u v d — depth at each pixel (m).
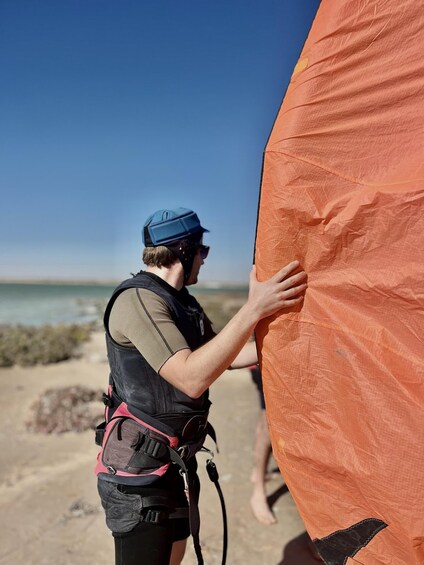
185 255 2.22
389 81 2.04
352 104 2.07
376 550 1.96
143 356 2.04
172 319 2.12
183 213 2.25
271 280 2.06
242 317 2.01
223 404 7.26
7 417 6.89
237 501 4.18
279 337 2.12
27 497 4.49
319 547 2.13
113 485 2.09
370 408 1.92
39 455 5.52
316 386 2.06
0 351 11.25
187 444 2.14
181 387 1.98
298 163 2.08
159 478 2.08
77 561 3.49
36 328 16.09
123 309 2.10
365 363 1.95
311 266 2.08
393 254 1.95
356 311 2.00
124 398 2.18
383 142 2.03
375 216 1.97
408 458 1.83
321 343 2.05
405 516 1.83
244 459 5.04
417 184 1.93
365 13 2.05
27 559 3.52
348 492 2.00
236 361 2.66
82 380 9.39
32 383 9.12
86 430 6.31
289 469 2.17
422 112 2.00
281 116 2.19
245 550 3.52
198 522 2.10
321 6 2.20
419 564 1.87
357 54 2.07
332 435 2.02
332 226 2.02
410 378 1.88
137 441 2.08
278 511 3.99
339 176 2.05
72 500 4.39
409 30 2.02
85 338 15.37
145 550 2.04
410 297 1.91
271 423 2.22
